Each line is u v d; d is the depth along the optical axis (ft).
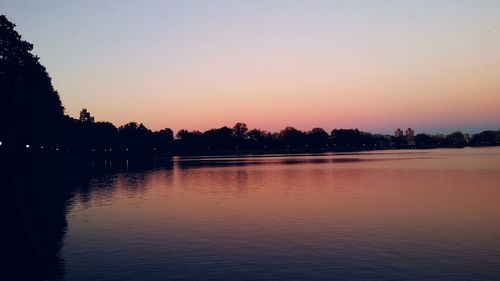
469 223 89.51
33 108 251.80
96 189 175.83
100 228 91.45
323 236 79.71
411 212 103.81
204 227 90.58
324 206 116.16
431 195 135.54
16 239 81.41
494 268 58.95
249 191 159.33
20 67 229.45
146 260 65.98
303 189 161.48
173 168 344.08
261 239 78.38
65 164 422.82
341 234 81.05
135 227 91.97
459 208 108.88
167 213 110.22
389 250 68.95
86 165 402.31
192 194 153.58
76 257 68.33
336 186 169.68
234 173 266.16
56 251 72.08
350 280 54.95
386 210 107.45
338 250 69.51
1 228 92.02
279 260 64.59
